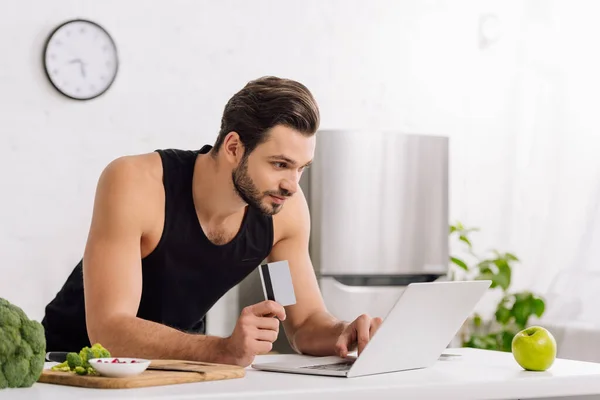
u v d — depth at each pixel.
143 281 2.12
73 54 4.16
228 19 4.54
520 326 4.79
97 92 4.21
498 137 5.22
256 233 2.19
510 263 5.13
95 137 4.22
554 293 4.95
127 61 4.30
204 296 2.21
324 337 2.05
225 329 4.46
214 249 2.13
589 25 4.96
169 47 4.40
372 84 4.91
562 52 5.06
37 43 4.11
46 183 4.11
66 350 2.31
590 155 4.91
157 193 2.04
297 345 2.13
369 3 4.91
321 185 4.16
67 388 1.34
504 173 5.20
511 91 5.22
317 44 4.77
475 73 5.18
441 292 1.62
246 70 4.58
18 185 4.05
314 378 1.51
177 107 4.41
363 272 4.21
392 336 1.56
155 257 2.08
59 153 4.14
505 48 5.25
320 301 2.22
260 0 4.62
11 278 4.03
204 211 2.08
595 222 4.84
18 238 4.05
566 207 4.97
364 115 4.88
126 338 1.79
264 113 1.86
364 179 4.23
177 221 2.07
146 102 4.34
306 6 4.75
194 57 4.45
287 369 1.61
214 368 1.51
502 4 5.25
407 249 4.31
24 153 4.07
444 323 1.71
